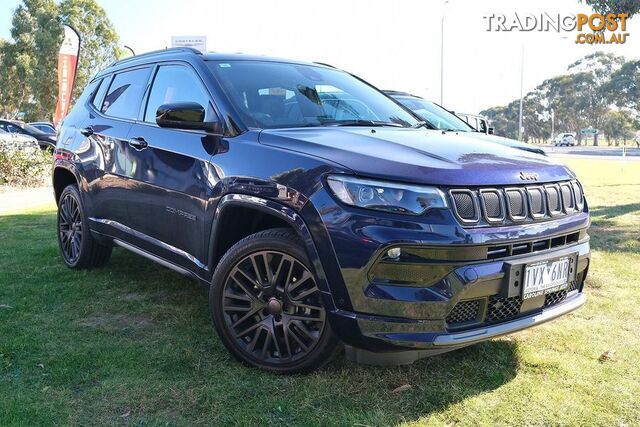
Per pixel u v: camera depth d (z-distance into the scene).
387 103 4.24
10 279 4.70
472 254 2.59
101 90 4.86
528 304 2.83
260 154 3.02
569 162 25.27
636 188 12.57
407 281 2.56
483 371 3.07
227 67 3.77
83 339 3.44
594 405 2.75
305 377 2.94
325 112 3.70
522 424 2.57
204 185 3.27
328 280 2.67
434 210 2.56
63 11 43.09
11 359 3.12
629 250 6.08
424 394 2.81
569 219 3.03
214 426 2.51
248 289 3.04
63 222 5.13
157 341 3.42
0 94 47.62
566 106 85.25
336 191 2.66
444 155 2.86
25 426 2.46
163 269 4.99
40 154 13.16
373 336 2.59
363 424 2.53
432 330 2.57
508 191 2.77
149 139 3.83
